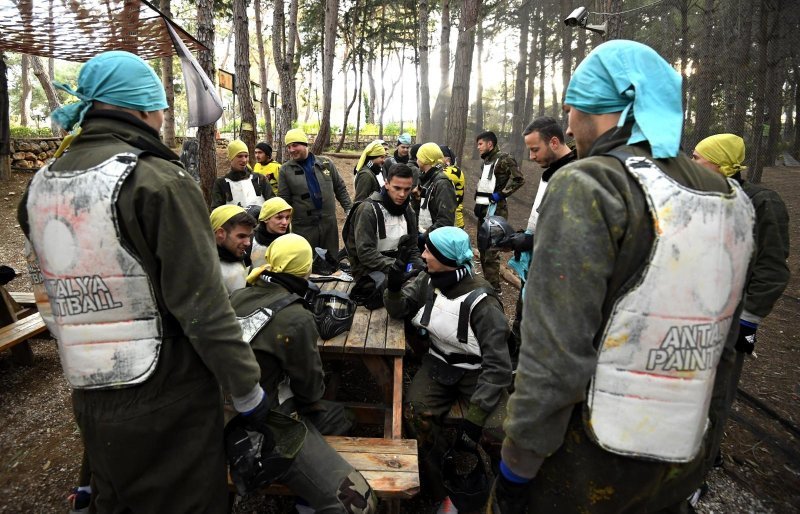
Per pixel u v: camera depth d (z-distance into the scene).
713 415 1.23
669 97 1.11
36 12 3.93
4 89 8.70
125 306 1.30
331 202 4.97
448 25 10.72
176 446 1.38
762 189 2.19
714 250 1.03
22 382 3.37
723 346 1.12
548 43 5.52
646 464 1.09
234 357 1.36
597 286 1.00
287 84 13.67
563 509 1.17
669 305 1.01
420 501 2.49
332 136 26.94
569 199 1.04
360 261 3.41
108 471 1.38
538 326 1.04
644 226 1.01
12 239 6.75
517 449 1.13
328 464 1.82
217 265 1.38
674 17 3.74
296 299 2.11
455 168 5.93
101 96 1.37
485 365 2.24
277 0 13.83
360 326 2.89
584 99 1.19
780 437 2.76
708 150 2.29
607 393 1.05
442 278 2.41
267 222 3.61
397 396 2.52
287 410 2.09
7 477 2.49
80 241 1.28
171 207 1.27
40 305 1.59
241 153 5.20
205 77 4.81
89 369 1.33
